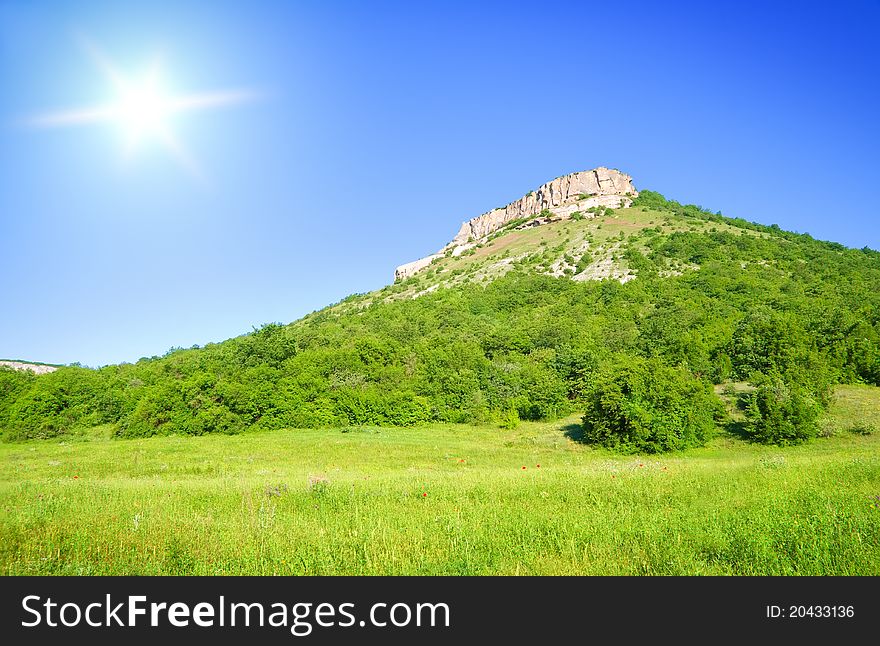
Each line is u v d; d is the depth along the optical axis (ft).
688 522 28.60
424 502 38.09
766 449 95.66
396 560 24.49
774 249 359.05
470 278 463.42
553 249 473.26
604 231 493.77
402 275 652.07
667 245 388.16
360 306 458.09
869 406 118.52
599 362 177.37
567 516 31.37
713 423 107.76
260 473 70.59
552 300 328.29
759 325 158.61
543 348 223.10
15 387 176.86
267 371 172.76
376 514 33.60
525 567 23.20
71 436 155.43
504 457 94.63
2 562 24.49
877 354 148.25
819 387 120.78
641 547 25.41
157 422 151.43
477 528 29.04
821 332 167.63
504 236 624.59
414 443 122.01
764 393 103.76
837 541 24.20
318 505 38.32
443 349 220.43
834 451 84.28
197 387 153.79
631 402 103.35
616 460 88.48
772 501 32.04
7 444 148.15
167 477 67.05
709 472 50.80
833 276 285.84
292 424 156.56
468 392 169.37
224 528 30.45
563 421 154.61
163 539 27.99
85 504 38.78
